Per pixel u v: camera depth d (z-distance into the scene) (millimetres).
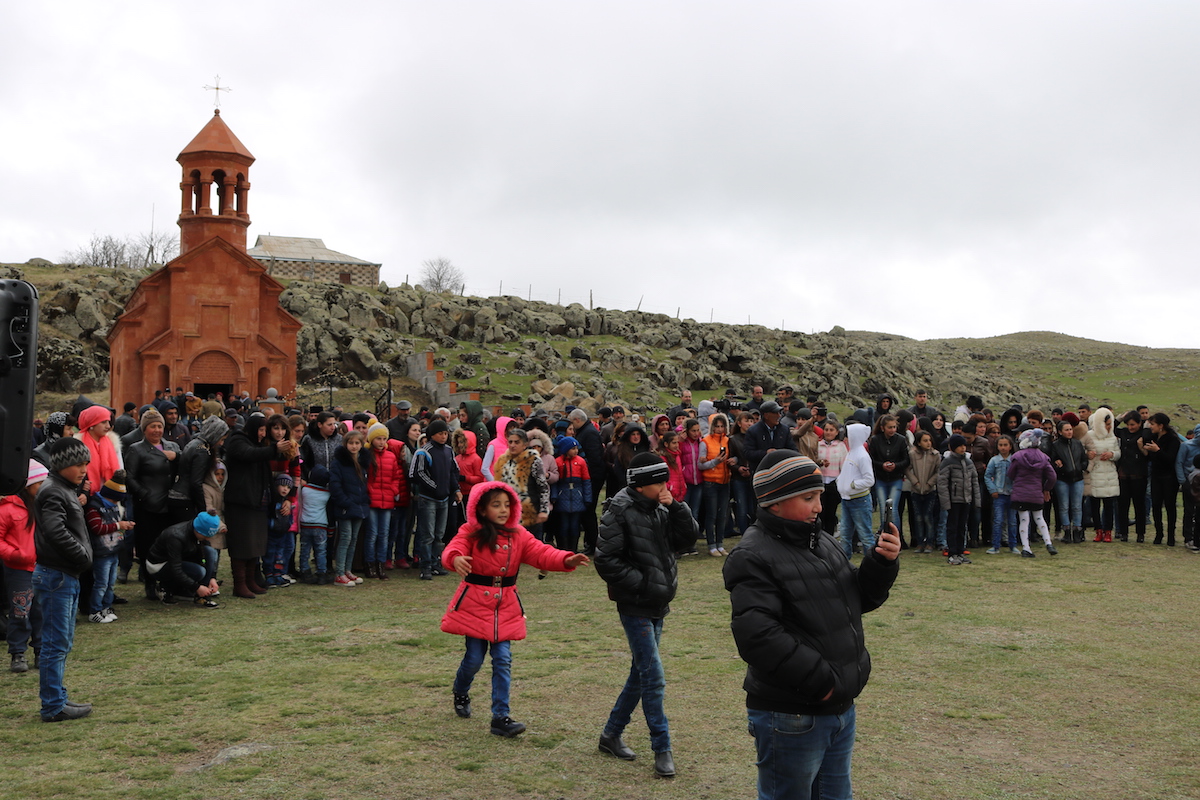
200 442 10516
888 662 7992
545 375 40250
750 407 16094
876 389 49781
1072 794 5227
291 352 35812
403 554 13094
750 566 3643
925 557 13406
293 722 6348
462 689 6430
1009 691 7191
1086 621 9453
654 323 54750
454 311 45875
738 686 7277
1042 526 13484
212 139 36062
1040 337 102438
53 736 6059
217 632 9047
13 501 7477
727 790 5234
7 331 5094
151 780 5305
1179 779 5445
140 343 33938
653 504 5664
